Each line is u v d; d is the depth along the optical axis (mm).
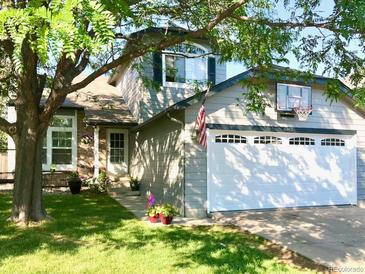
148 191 13188
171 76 14672
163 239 7164
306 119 11773
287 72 7824
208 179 10266
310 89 11594
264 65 7723
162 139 11875
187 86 14852
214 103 10570
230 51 7820
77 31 2268
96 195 13852
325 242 7246
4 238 7004
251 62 7711
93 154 15883
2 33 2391
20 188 8383
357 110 12562
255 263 5770
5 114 18141
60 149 15531
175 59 14703
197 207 10094
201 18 7461
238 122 10812
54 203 11711
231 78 10484
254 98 8758
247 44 7438
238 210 10641
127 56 6781
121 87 18391
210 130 10414
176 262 5699
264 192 11047
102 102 16516
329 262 5957
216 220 9469
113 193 14117
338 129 12234
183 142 10086
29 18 2289
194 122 10211
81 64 8297
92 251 6211
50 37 2271
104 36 2330
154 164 12641
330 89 6418
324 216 10102
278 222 9203
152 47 6473
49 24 2305
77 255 5973
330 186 12031
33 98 8180
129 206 11438
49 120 8500
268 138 11242
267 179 11117
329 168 12078
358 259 6125
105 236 7324
